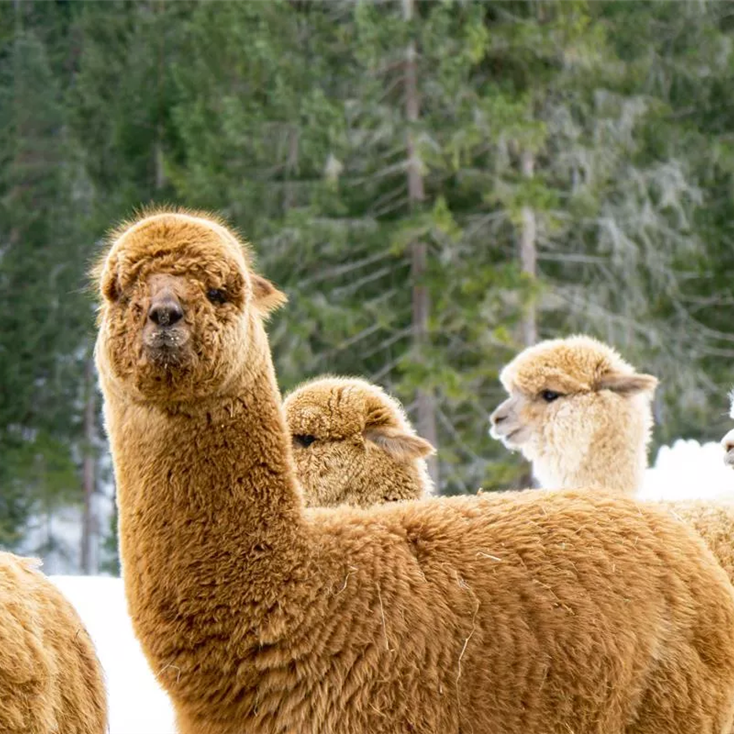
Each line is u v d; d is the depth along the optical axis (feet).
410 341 151.53
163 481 28.68
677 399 160.04
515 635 28.25
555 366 56.39
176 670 28.25
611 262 160.25
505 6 156.56
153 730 41.04
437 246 151.74
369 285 155.43
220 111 165.37
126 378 28.66
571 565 29.27
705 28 174.29
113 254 29.68
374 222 146.20
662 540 30.66
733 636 30.40
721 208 177.88
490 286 143.43
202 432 28.81
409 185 149.18
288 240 149.28
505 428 57.11
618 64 159.12
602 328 151.84
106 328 29.22
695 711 29.30
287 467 29.50
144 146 202.18
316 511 31.01
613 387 55.93
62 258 214.28
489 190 148.56
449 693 27.68
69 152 220.64
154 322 27.73
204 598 28.17
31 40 238.27
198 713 28.19
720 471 78.23
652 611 29.37
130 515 28.96
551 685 28.25
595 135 154.51
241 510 28.68
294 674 27.68
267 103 161.07
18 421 212.43
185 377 28.02
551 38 150.61
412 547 29.43
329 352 150.20
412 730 27.43
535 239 155.22
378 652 27.68
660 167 161.27
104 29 236.22
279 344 147.13
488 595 28.53
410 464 40.04
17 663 27.55
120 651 48.96
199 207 154.71
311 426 39.86
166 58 207.92
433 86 146.30
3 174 224.33
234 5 162.61
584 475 55.47
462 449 149.07
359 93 148.97
